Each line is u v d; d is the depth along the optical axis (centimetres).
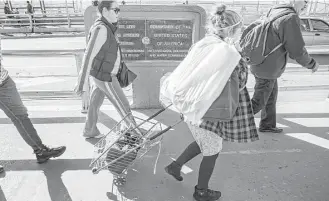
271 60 303
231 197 256
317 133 375
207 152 226
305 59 295
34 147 288
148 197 254
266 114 367
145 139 252
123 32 388
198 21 385
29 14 1653
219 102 201
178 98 211
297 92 562
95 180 274
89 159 307
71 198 250
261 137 362
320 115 432
